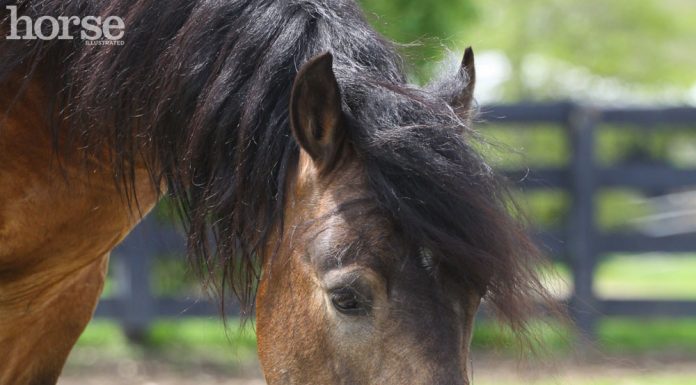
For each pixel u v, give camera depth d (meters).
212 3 4.62
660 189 13.12
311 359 4.01
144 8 4.73
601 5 27.17
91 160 4.95
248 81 4.47
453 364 3.76
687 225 24.08
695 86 28.20
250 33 4.52
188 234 4.75
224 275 4.54
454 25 11.87
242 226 4.40
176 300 12.55
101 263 5.64
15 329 5.37
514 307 3.91
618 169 13.09
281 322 4.16
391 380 3.77
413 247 3.86
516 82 26.41
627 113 13.13
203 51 4.58
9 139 4.93
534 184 12.83
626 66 27.00
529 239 4.10
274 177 4.33
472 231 3.85
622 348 12.98
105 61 4.73
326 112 4.09
